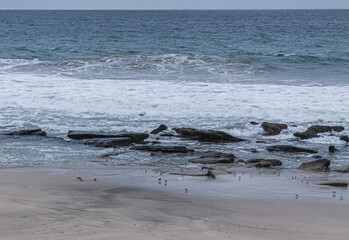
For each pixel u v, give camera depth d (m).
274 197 8.55
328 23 98.88
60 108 17.27
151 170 10.80
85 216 6.46
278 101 18.11
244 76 24.03
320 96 18.97
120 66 26.62
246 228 6.38
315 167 11.37
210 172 10.27
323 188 9.45
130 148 13.05
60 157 12.01
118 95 18.73
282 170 11.23
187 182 9.64
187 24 91.94
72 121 15.79
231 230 6.18
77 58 30.78
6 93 18.89
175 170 10.84
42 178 9.53
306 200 8.38
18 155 12.09
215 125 15.54
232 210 7.52
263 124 15.20
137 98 18.27
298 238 5.95
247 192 8.89
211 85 20.97
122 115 16.56
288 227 6.58
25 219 5.98
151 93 19.14
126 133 13.92
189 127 15.30
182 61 28.58
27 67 25.94
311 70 26.34
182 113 16.77
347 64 28.62
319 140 14.32
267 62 29.22
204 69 25.95
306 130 15.02
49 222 5.89
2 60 28.30
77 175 10.01
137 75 23.81
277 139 14.39
